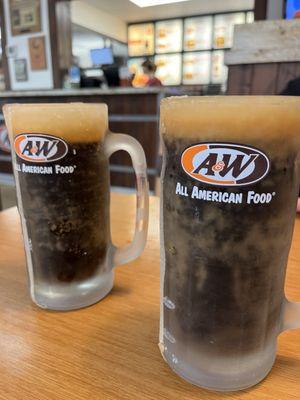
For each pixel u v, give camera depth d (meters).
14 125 0.23
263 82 0.94
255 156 0.15
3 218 0.47
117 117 1.64
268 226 0.16
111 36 3.80
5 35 2.43
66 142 0.23
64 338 0.23
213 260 0.17
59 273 0.25
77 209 0.25
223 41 3.53
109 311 0.26
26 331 0.23
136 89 1.56
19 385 0.19
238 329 0.18
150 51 3.89
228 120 0.15
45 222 0.25
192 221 0.17
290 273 0.30
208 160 0.16
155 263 0.34
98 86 2.09
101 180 0.26
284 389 0.18
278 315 0.19
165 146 0.18
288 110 0.15
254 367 0.19
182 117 0.16
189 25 3.63
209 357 0.18
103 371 0.20
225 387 0.18
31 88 2.45
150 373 0.20
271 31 0.89
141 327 0.24
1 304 0.27
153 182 1.47
